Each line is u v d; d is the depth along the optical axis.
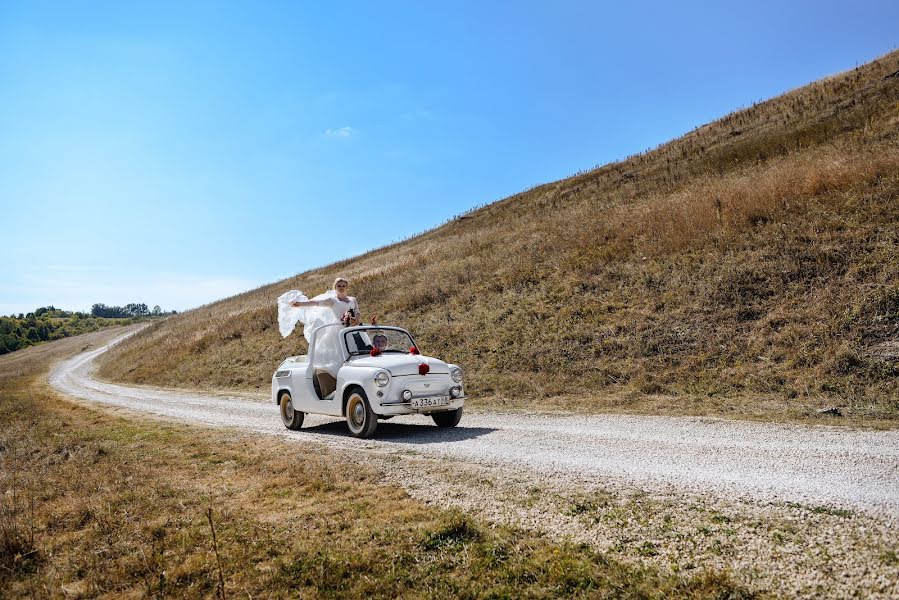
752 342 11.58
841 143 19.66
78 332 121.50
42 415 14.10
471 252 27.00
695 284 14.42
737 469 5.15
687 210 17.97
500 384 13.24
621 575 3.22
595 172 39.03
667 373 11.57
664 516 4.06
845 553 3.24
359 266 43.47
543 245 22.28
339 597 3.19
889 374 9.23
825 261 12.77
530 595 3.08
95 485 5.79
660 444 6.51
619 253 18.14
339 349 8.79
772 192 16.23
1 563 3.94
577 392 11.84
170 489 5.48
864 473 4.75
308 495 5.09
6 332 109.75
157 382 26.34
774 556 3.31
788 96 34.41
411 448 6.93
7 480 6.38
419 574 3.39
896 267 11.53
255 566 3.62
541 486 4.93
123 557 3.90
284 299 9.87
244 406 14.28
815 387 9.46
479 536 3.88
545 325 15.77
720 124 35.28
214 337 30.44
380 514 4.43
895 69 27.67
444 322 18.80
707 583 3.03
